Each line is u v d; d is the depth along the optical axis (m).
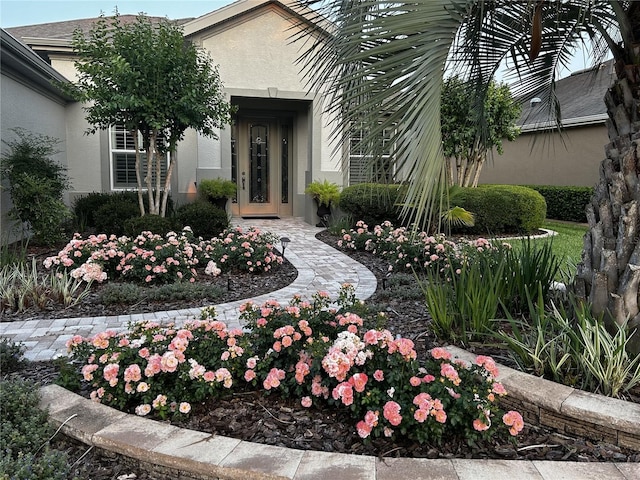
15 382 2.43
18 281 5.00
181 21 11.41
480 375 2.31
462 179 10.04
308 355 2.53
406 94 2.09
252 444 2.02
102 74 7.21
